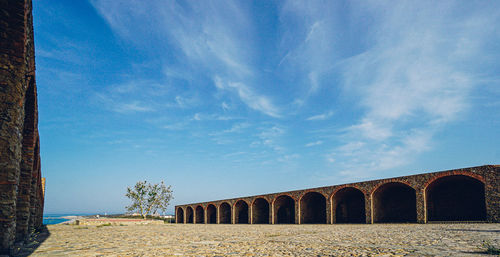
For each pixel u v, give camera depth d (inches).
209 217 2095.2
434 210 1151.0
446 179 984.9
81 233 734.5
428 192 1078.4
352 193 1397.6
